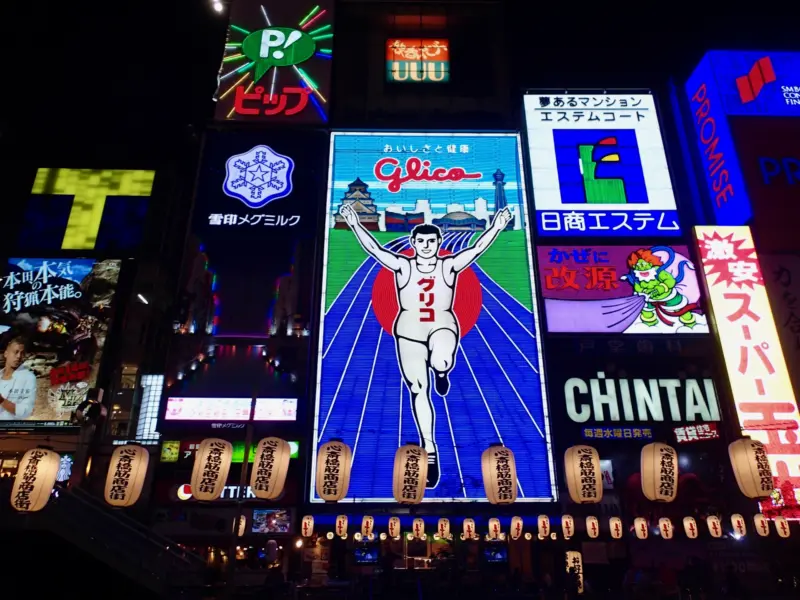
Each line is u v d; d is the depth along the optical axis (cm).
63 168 3425
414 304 2889
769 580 2352
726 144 3133
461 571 2355
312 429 2650
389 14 3866
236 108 3391
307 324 2897
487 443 2630
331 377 2745
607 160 3212
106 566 1641
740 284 2848
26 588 1576
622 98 3388
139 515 2723
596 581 2561
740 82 3278
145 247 3288
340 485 1673
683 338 2805
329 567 2539
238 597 1786
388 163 3219
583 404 2741
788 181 3025
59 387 2884
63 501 1697
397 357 2788
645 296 2894
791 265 2884
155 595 1669
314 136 3300
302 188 3148
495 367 2773
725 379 2662
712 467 2614
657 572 2234
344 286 2927
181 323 2877
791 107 3212
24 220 3269
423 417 2673
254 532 2666
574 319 2845
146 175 3469
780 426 2555
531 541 2764
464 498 2538
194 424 2694
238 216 3070
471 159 3241
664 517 2386
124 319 3080
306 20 3697
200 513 2697
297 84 3488
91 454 2856
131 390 3058
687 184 3350
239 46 3600
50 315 3028
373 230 3048
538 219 3066
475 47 3769
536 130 3297
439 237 3036
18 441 2861
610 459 2770
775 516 2397
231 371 2806
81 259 3178
